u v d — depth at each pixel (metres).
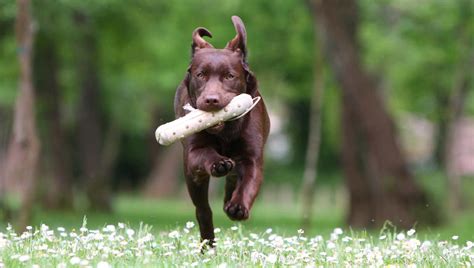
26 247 6.68
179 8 21.81
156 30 22.95
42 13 19.08
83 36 21.91
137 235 7.45
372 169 18.56
